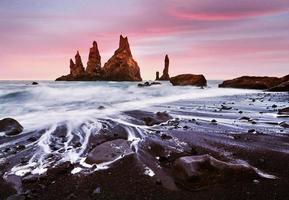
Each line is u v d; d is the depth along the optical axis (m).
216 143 9.72
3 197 6.24
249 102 23.33
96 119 15.13
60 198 6.05
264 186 6.27
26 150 9.53
